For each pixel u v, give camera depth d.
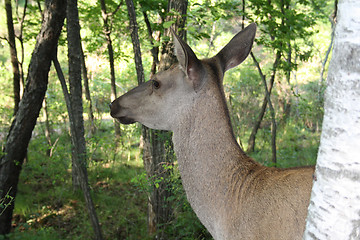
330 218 1.55
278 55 8.18
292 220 2.03
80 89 7.77
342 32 1.42
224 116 2.48
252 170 2.39
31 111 5.53
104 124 14.42
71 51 7.39
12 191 5.80
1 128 11.78
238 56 2.71
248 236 2.24
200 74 2.47
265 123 13.12
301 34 8.16
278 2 7.98
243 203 2.30
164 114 2.65
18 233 5.66
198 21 5.94
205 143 2.48
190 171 2.55
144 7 5.72
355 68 1.40
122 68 14.87
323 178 1.56
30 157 10.55
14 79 8.49
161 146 5.51
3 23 11.56
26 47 15.48
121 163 10.23
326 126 1.54
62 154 8.58
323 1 11.08
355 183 1.48
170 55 5.43
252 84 13.59
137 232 6.55
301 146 11.30
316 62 16.78
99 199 7.98
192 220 5.65
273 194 2.17
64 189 8.28
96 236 5.81
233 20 12.41
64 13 5.20
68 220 7.18
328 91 1.52
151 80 2.70
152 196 5.81
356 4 1.36
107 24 9.63
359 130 1.44
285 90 12.64
